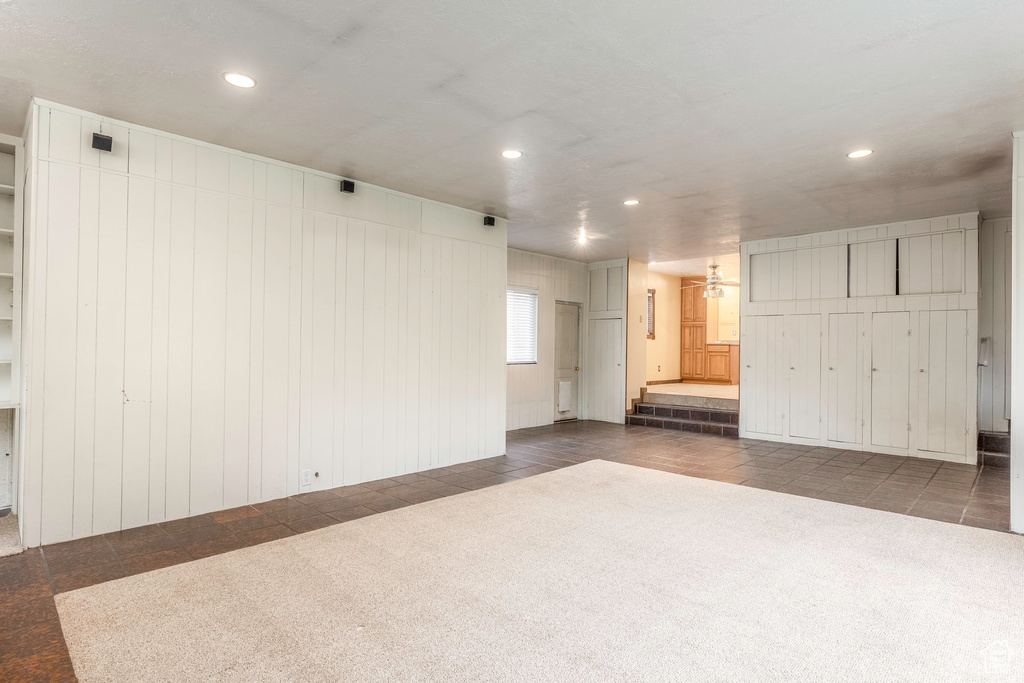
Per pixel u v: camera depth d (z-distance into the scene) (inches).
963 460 229.3
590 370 364.2
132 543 132.3
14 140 146.9
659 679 79.7
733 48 102.8
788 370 277.9
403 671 81.4
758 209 222.8
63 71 114.0
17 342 145.8
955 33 96.8
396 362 200.5
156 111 133.9
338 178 182.7
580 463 224.8
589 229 262.7
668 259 353.1
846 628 94.6
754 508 162.9
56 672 80.8
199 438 153.5
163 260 146.5
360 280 189.5
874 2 88.0
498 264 239.8
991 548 132.0
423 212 209.5
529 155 161.8
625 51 104.1
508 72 112.9
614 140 148.9
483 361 233.6
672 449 257.3
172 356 148.3
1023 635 92.7
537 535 138.7
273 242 167.5
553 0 88.4
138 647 87.4
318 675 80.2
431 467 212.5
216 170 155.7
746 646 88.7
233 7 91.0
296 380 172.9
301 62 109.5
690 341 466.9
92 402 135.9
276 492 169.0
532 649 87.5
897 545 133.7
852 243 258.8
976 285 226.8
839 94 121.2
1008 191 195.5
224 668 81.7
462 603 102.9
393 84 118.6
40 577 113.2
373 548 129.6
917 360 241.6
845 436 259.8
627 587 110.0
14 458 150.0
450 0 88.5
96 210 135.7
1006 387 235.5
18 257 145.3
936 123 136.4
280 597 104.8
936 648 88.5
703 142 150.2
